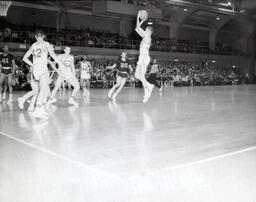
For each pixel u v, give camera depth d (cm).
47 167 398
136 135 592
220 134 614
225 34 3412
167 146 513
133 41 2611
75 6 2205
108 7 2150
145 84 1141
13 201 299
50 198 306
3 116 795
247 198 310
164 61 2861
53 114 841
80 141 540
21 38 2006
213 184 345
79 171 384
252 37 3234
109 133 606
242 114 896
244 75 3181
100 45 2386
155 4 2528
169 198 308
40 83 770
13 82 1645
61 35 2173
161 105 1074
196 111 941
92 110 926
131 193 319
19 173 375
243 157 452
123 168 397
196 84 2639
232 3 2950
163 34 2967
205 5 2789
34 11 2059
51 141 538
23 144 515
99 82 2034
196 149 495
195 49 3038
